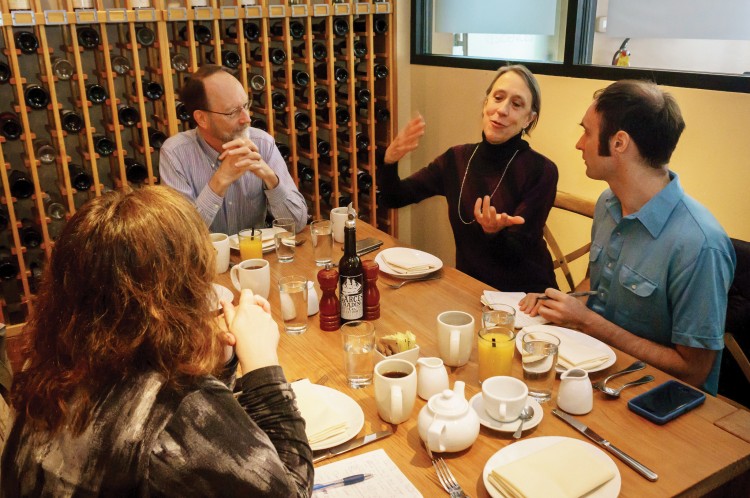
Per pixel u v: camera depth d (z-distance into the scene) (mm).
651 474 1091
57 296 859
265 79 3205
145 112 3105
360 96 3510
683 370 1562
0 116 2779
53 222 3188
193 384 856
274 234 2246
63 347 844
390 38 3521
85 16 2703
